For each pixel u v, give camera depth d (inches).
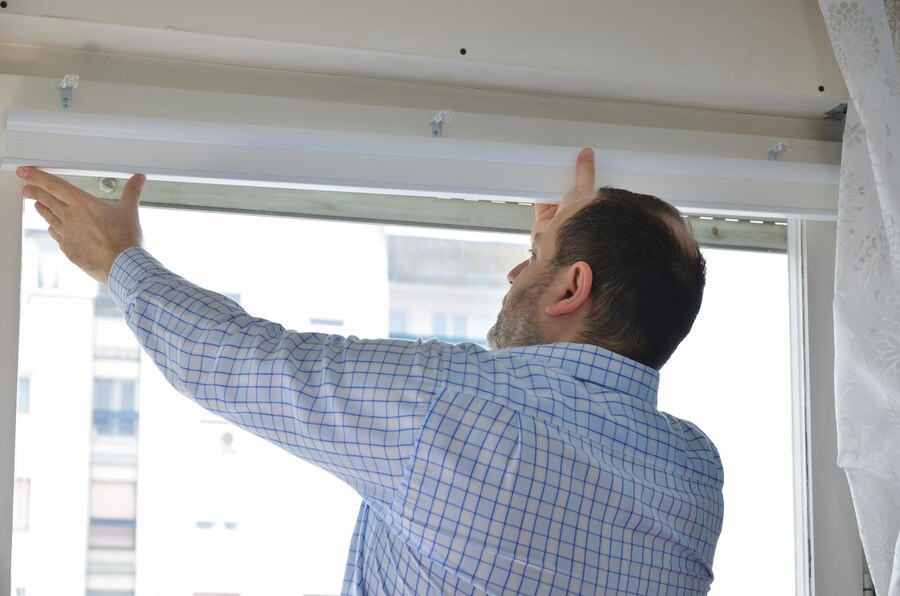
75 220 43.9
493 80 54.9
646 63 54.6
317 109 52.4
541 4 53.4
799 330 62.9
